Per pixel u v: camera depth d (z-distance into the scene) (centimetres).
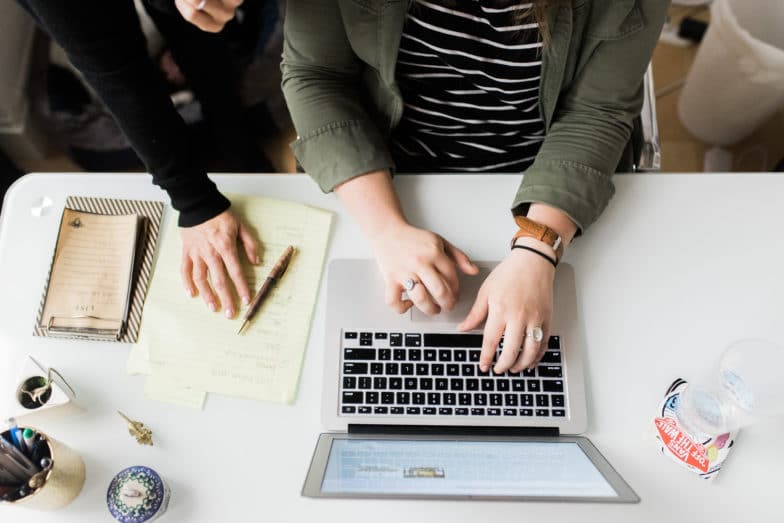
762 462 73
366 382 78
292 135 163
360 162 85
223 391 79
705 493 72
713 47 145
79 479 74
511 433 76
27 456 70
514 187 88
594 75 84
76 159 160
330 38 83
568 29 76
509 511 72
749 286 82
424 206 87
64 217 86
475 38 79
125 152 155
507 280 79
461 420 76
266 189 89
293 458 75
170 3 105
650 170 104
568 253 84
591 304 81
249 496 74
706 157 164
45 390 75
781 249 83
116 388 79
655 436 75
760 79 140
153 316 82
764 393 75
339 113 88
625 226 85
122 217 86
